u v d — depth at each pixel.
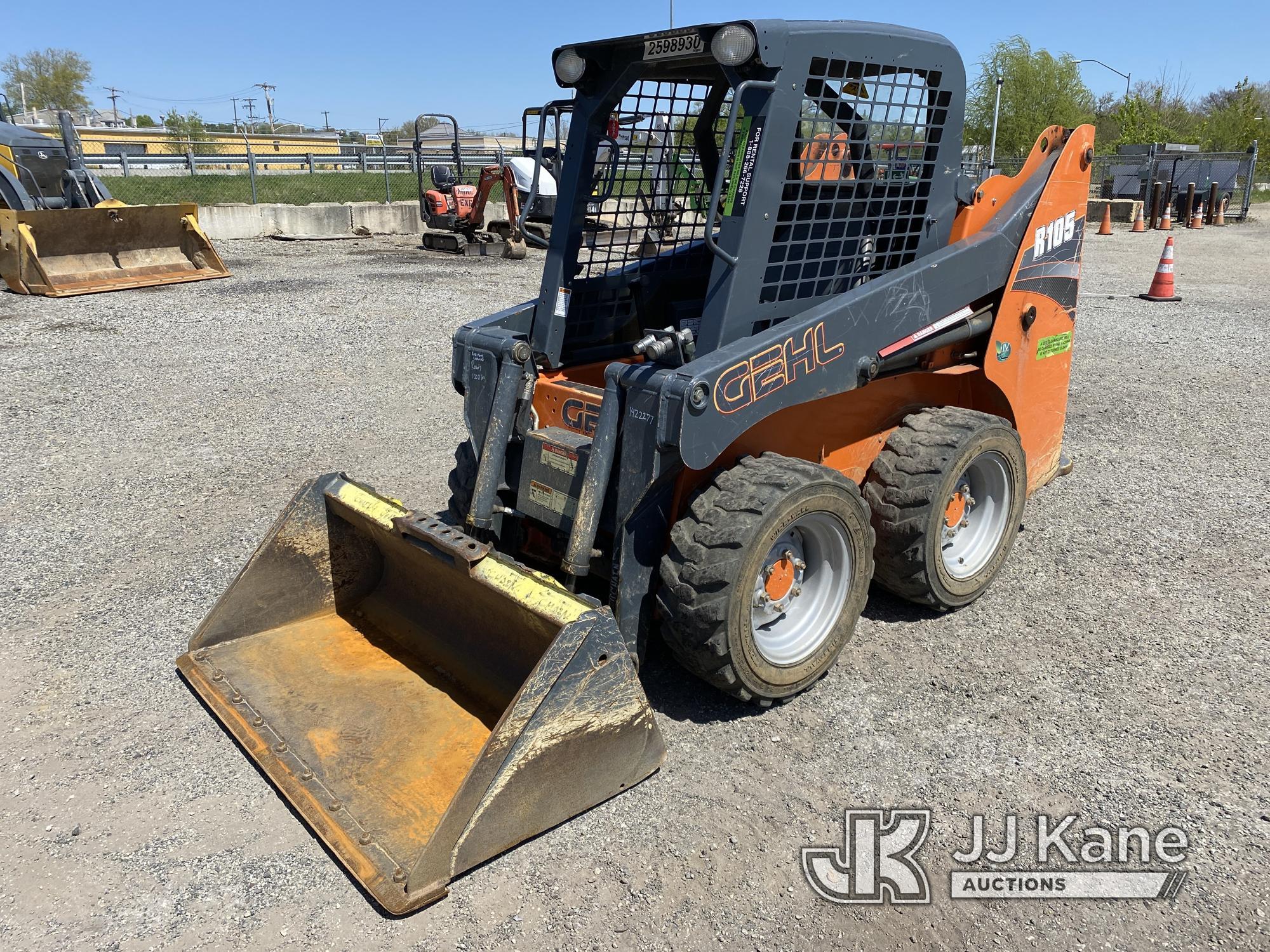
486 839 2.62
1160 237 21.00
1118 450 6.49
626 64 3.44
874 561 4.02
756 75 3.08
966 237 4.12
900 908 2.60
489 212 19.58
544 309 3.82
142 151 42.06
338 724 3.16
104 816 2.89
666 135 4.06
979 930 2.53
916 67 3.61
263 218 17.36
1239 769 3.20
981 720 3.46
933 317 3.88
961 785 3.10
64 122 11.54
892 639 4.02
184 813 2.91
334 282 12.23
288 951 2.42
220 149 41.81
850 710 3.51
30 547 4.68
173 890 2.61
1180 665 3.84
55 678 3.60
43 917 2.51
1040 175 4.41
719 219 3.27
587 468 3.31
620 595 3.29
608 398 3.27
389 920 2.52
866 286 3.62
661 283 4.43
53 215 10.70
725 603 3.07
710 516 3.16
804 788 3.07
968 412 4.09
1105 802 3.03
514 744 2.61
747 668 3.25
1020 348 4.46
